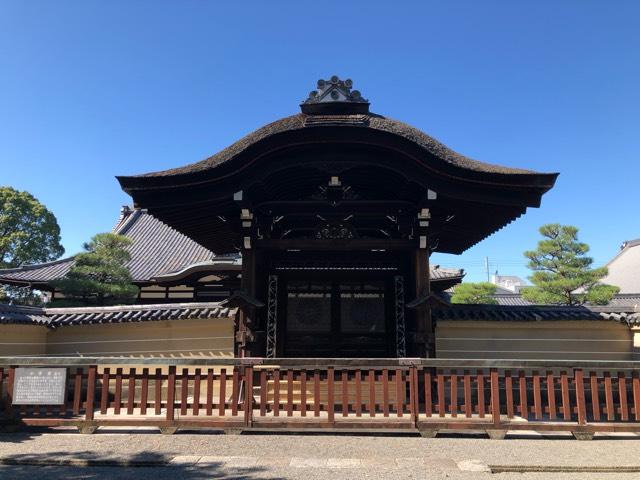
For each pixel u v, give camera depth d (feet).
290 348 36.42
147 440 22.07
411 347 34.32
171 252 78.33
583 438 22.33
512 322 32.19
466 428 22.59
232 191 29.19
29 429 24.17
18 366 24.03
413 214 32.40
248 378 23.38
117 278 58.54
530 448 20.88
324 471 17.81
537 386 23.11
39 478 17.40
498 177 28.19
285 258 37.42
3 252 100.42
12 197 103.40
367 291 37.37
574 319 32.07
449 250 44.24
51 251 106.63
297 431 23.65
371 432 23.52
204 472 17.74
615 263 165.27
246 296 29.53
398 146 28.09
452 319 32.04
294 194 36.19
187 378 24.02
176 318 32.94
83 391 32.55
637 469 18.25
